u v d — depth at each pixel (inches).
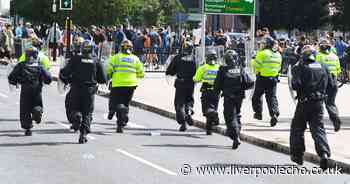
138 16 3489.2
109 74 963.3
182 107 1005.8
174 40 2183.8
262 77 1035.9
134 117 1162.0
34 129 970.1
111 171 685.9
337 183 669.3
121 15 2901.1
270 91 1034.7
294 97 752.3
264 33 1449.3
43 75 899.4
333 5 4357.8
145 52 2132.1
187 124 1081.4
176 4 3880.4
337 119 985.5
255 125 1041.5
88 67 853.8
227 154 824.9
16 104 1258.6
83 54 856.9
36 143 851.4
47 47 2279.8
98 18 2864.2
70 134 932.0
